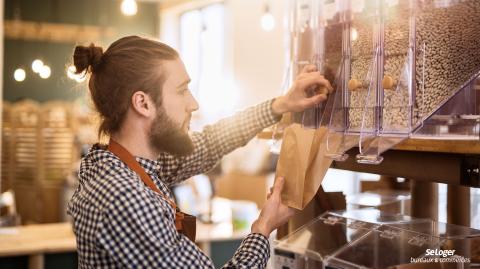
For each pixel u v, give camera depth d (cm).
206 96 657
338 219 161
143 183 136
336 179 350
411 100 122
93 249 129
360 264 136
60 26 705
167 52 144
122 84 141
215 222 415
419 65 122
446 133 119
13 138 672
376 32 131
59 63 706
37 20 699
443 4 119
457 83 117
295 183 147
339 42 143
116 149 142
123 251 125
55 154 670
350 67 139
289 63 167
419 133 121
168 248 127
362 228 151
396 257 133
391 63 127
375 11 132
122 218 125
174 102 143
